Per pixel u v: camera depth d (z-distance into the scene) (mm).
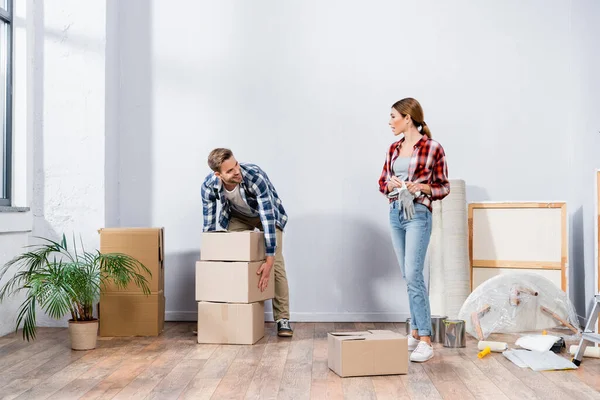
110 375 2891
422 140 3260
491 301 3785
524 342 3391
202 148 4520
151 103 4539
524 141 4465
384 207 4465
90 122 4254
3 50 4117
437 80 4480
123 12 4559
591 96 4023
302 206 4488
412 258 3201
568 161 4445
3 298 3867
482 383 2764
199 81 4531
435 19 4492
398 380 2816
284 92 4508
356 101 4484
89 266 3576
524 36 4477
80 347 3443
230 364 3115
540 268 4133
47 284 3385
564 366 3012
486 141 4461
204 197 3811
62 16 4262
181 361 3178
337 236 4477
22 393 2590
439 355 3355
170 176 4523
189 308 4484
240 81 4520
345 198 4484
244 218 3953
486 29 4480
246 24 4527
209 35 4535
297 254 4480
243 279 3586
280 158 4492
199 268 3664
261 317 3814
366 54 4496
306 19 4520
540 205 4164
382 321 4453
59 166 4246
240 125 4512
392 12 4500
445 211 4176
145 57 4551
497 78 4469
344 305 4469
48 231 4242
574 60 4383
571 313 3826
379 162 4473
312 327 4242
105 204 4273
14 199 4145
